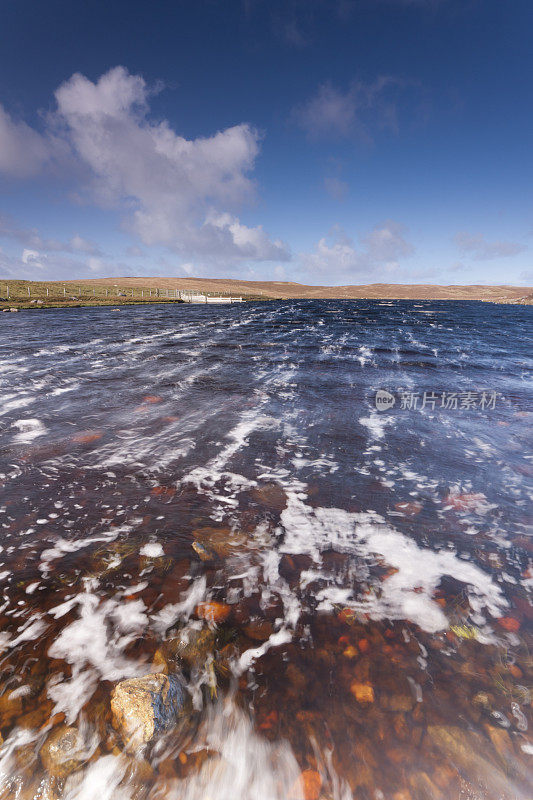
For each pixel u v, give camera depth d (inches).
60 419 326.6
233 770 81.1
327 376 517.0
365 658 107.4
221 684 99.7
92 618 120.8
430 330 1235.9
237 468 237.8
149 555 152.3
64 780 78.7
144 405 370.9
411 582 140.1
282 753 84.2
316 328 1219.9
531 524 181.2
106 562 147.9
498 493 211.3
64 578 139.1
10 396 395.9
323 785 78.3
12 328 1119.6
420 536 169.8
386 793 76.5
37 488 208.1
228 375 511.5
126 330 1081.4
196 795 77.3
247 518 181.6
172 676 100.5
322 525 176.9
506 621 122.1
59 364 571.8
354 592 134.3
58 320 1405.0
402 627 119.1
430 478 228.7
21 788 77.1
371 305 3430.1
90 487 210.2
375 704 94.3
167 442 278.5
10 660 105.5
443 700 95.4
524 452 270.8
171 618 121.3
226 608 125.6
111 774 80.3
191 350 727.7
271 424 322.7
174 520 178.4
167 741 86.0
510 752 83.5
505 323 1643.7
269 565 148.2
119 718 87.9
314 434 301.0
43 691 96.9
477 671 103.7
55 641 112.1
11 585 135.1
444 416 351.3
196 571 143.6
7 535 165.5
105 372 518.3
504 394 433.1
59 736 86.0
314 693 97.3
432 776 79.2
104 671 103.0
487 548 161.9
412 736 87.0
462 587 137.9
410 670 103.8
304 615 123.4
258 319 1552.7
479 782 78.2
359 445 279.9
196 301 3836.1
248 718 91.4
